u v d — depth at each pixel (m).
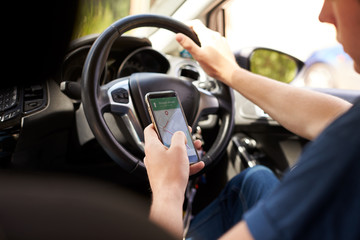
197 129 1.17
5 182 0.27
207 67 0.92
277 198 0.31
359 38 0.34
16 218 0.25
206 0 1.44
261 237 0.30
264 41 1.98
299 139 1.36
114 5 1.40
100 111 0.83
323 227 0.28
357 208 0.27
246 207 0.91
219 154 0.99
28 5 0.28
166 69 1.28
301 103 0.75
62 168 1.14
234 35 1.64
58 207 0.26
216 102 1.05
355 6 0.33
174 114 0.77
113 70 1.23
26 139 1.04
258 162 1.42
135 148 0.93
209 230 0.99
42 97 1.05
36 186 0.27
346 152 0.28
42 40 0.32
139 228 0.28
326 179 0.28
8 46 0.33
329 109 0.72
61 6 0.29
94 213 0.27
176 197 0.51
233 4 1.51
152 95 0.76
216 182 1.50
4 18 0.29
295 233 0.29
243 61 1.47
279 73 1.61
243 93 0.87
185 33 0.95
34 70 0.39
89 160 1.16
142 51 1.21
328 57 1.58
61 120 1.06
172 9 1.46
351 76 1.54
